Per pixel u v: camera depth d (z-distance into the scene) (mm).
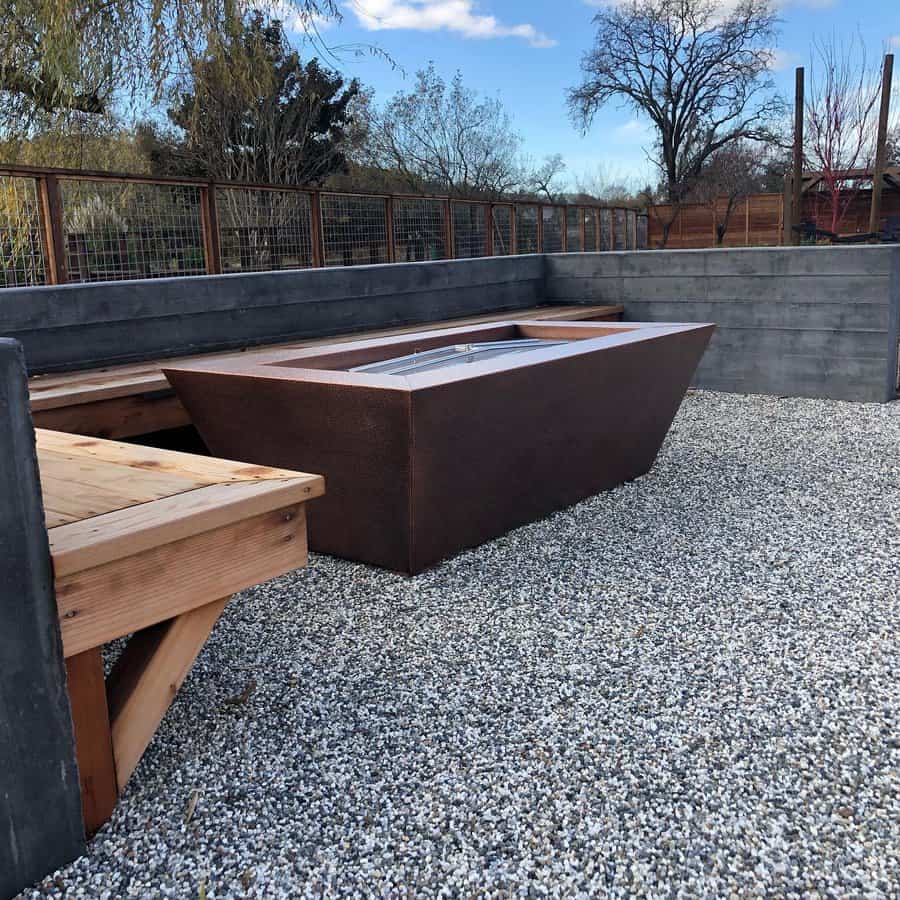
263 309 4277
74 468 1669
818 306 5250
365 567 2660
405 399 2289
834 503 3246
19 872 1281
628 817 1451
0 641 1185
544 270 6316
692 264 5656
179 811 1487
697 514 3137
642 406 3389
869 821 1427
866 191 12953
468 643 2133
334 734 1733
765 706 1803
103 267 5027
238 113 13359
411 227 7121
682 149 24031
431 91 17047
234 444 2777
